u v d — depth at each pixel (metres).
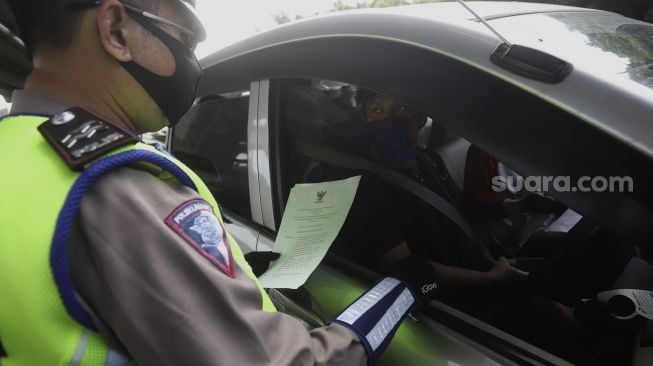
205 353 0.56
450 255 1.30
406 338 0.97
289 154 1.42
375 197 1.26
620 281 1.06
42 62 0.66
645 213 0.65
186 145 1.99
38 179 0.55
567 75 0.76
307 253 1.03
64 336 0.56
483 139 0.79
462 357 0.89
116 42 0.64
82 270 0.55
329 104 1.44
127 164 0.59
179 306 0.55
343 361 0.73
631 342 0.86
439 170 1.58
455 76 0.85
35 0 0.62
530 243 1.54
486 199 1.61
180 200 0.62
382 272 1.23
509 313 1.13
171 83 0.72
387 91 0.93
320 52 1.12
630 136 0.67
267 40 1.36
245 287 0.63
